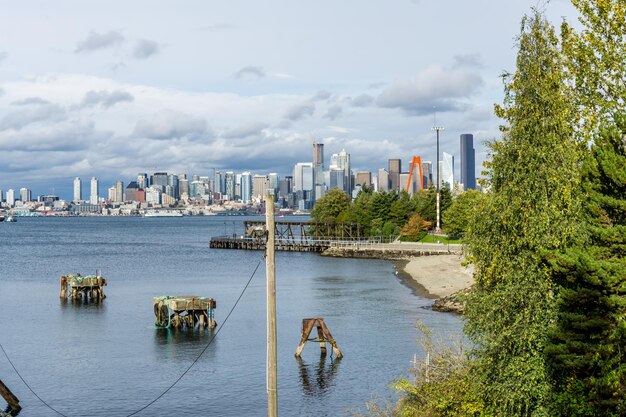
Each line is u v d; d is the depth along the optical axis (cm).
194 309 6178
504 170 2605
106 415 3784
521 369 2425
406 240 16438
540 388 2400
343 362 4809
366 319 6469
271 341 2262
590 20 3027
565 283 2447
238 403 3941
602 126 2688
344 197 19300
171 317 6425
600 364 2283
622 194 2548
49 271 12619
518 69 2602
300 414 3706
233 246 19538
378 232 17038
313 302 7725
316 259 14550
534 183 2508
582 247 2467
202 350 5322
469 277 9206
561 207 2503
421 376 3150
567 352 2317
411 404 3095
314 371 4603
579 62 3020
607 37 2989
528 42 2600
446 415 2775
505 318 2502
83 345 5566
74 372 4703
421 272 10600
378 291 8688
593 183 2558
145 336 5931
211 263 14150
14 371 4744
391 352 5050
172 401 4006
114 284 10125
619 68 2930
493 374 2564
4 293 9138
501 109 2689
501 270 2575
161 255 16925
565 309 2405
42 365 4906
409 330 5841
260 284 9756
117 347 5481
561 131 2550
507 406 2473
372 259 14375
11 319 6900
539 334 2430
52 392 4234
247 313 7000
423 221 16462
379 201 17888
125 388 4297
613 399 2269
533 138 2541
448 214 15350
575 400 2312
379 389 4125
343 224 17375
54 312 7362
